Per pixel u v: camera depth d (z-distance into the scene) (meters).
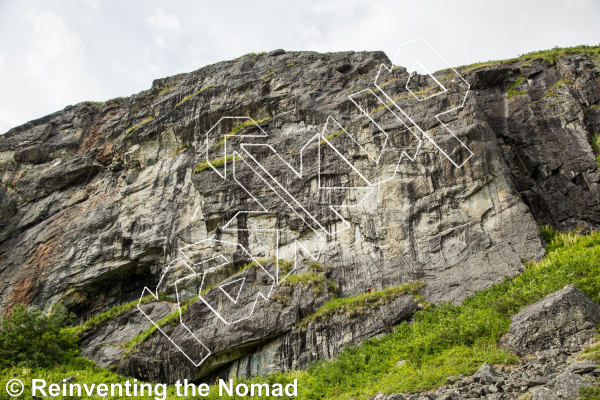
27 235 27.11
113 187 26.97
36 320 18.23
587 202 18.91
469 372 9.97
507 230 16.38
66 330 20.02
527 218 16.38
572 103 21.70
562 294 10.50
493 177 17.47
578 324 9.95
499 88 24.73
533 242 15.84
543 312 10.41
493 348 10.82
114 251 23.47
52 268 24.56
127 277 24.09
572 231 18.20
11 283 25.08
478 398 8.82
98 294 24.06
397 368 11.96
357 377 12.61
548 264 14.48
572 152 20.30
